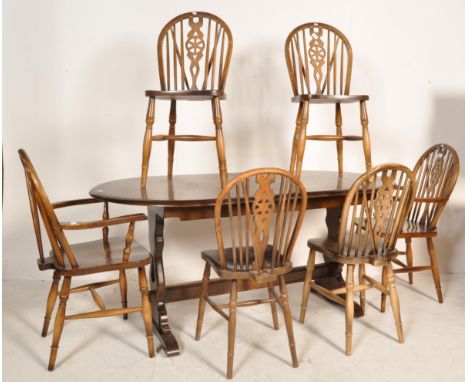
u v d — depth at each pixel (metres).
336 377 2.05
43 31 3.02
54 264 2.13
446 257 3.51
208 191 2.30
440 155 3.42
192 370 2.11
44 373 2.08
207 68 2.55
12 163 3.10
